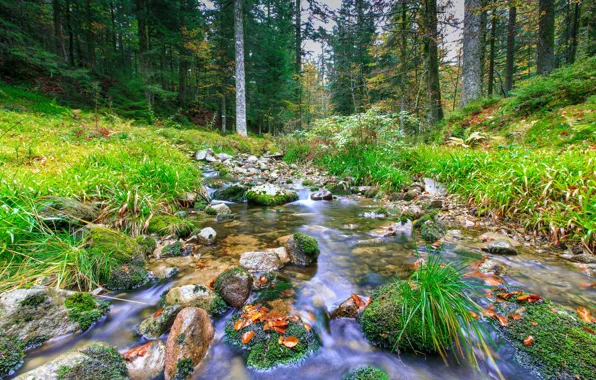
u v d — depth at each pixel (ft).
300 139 38.47
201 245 10.61
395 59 50.03
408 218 13.32
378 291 7.25
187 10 68.80
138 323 6.20
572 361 4.91
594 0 44.27
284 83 77.00
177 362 4.88
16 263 7.28
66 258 7.43
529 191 12.33
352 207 16.98
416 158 22.77
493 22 45.14
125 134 25.48
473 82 32.17
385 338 5.68
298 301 7.08
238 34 47.83
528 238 11.10
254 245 10.68
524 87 24.61
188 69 84.99
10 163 14.08
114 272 7.67
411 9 33.30
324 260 9.52
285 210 16.17
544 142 19.20
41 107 32.53
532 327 5.77
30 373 4.06
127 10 62.69
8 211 8.01
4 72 39.14
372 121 24.39
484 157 17.16
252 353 5.37
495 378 4.94
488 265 8.48
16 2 36.99
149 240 10.04
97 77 53.67
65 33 63.93
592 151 13.56
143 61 54.90
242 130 49.52
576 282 7.80
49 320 5.62
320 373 5.09
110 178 13.01
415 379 4.97
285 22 79.56
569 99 21.62
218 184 21.39
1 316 5.16
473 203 14.99
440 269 6.72
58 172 12.85
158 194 14.05
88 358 4.59
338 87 64.13
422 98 41.86
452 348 5.46
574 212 10.21
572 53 51.96
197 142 35.73
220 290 6.97
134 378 4.78
